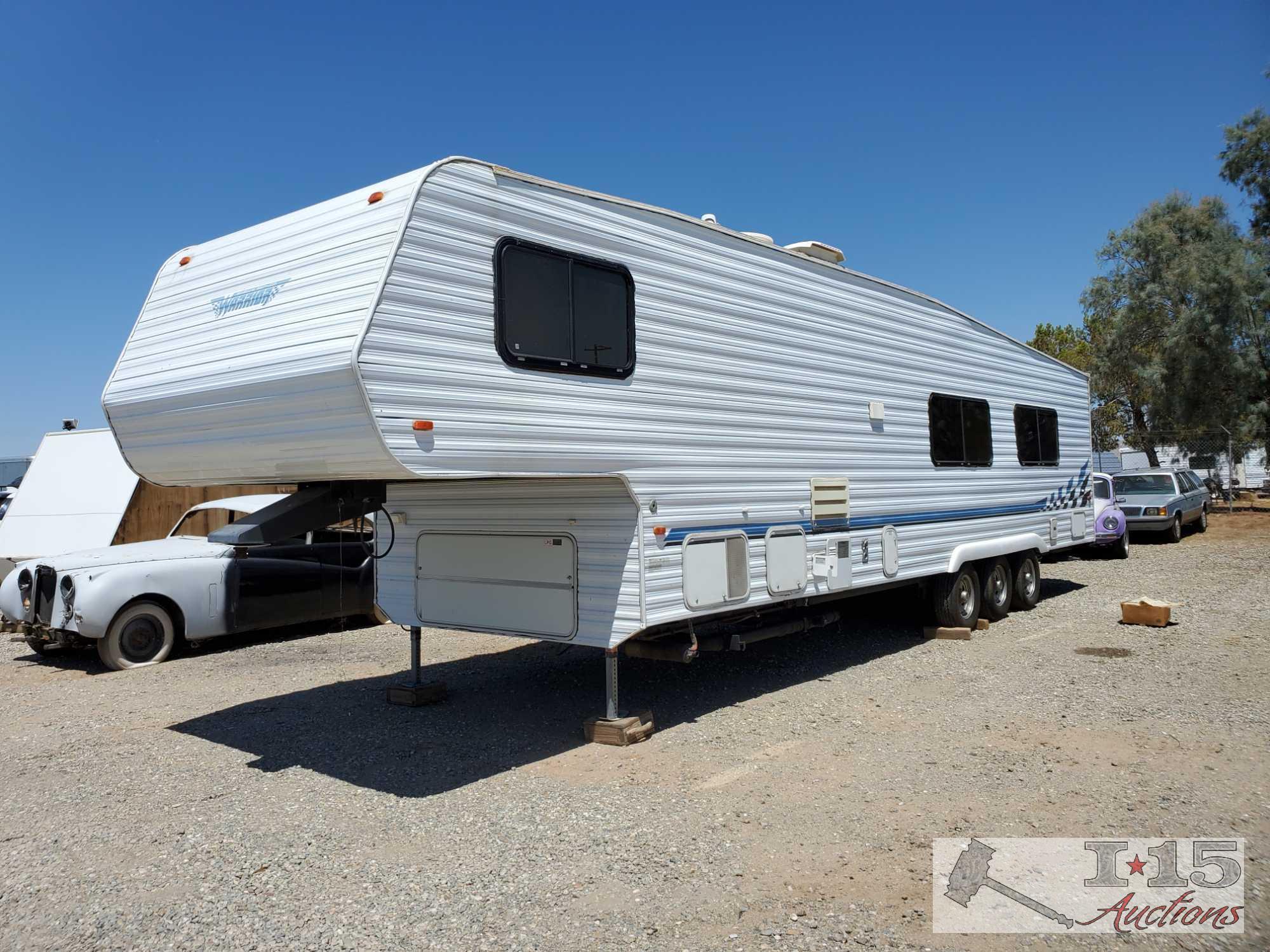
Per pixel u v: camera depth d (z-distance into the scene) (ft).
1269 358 74.18
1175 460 84.79
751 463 19.44
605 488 16.97
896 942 9.59
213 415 15.19
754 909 10.41
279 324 14.39
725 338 18.94
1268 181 76.07
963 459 27.66
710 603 18.10
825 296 22.06
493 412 14.33
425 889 11.10
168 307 17.31
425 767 15.98
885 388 24.18
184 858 12.21
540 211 15.35
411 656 20.93
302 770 15.97
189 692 22.08
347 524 30.99
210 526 30.53
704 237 18.58
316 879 11.46
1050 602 33.96
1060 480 34.01
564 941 9.77
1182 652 23.91
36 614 25.46
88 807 14.29
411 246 13.35
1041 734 16.97
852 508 22.61
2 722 19.65
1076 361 103.45
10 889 11.37
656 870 11.51
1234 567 41.86
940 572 26.27
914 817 13.10
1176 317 79.82
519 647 27.61
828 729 17.78
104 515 32.37
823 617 22.48
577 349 15.75
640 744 17.07
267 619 27.78
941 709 19.06
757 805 13.75
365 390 12.63
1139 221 84.48
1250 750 15.69
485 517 18.88
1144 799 13.52
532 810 13.74
